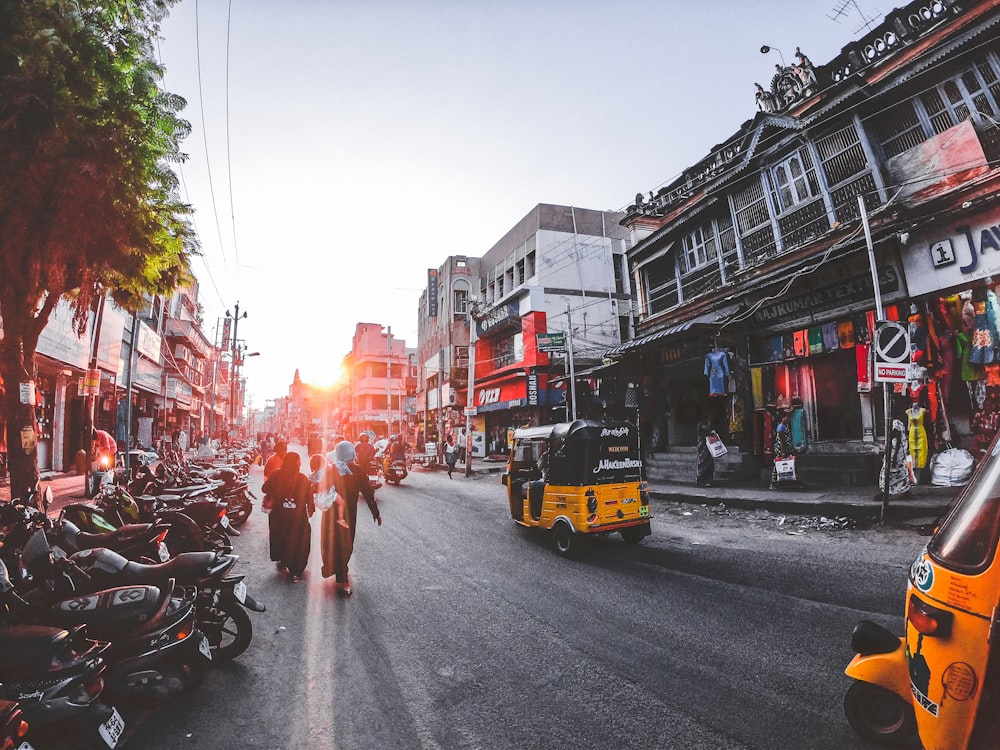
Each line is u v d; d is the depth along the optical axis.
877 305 8.91
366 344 57.38
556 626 4.64
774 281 11.35
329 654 4.17
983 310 8.64
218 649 4.07
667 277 17.31
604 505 7.29
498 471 22.61
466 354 34.25
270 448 25.86
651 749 2.79
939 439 9.16
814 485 11.00
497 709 3.28
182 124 6.83
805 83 11.69
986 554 2.21
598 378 20.47
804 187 11.96
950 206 9.07
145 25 6.70
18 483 7.42
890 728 2.76
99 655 2.88
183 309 38.03
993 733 2.12
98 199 6.46
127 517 6.12
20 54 5.45
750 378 13.09
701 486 12.55
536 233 27.33
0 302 7.36
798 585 5.46
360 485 6.15
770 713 3.10
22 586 3.31
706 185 15.04
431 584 6.04
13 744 2.22
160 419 31.22
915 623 2.38
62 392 17.16
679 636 4.31
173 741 2.98
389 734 3.03
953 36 9.08
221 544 7.25
